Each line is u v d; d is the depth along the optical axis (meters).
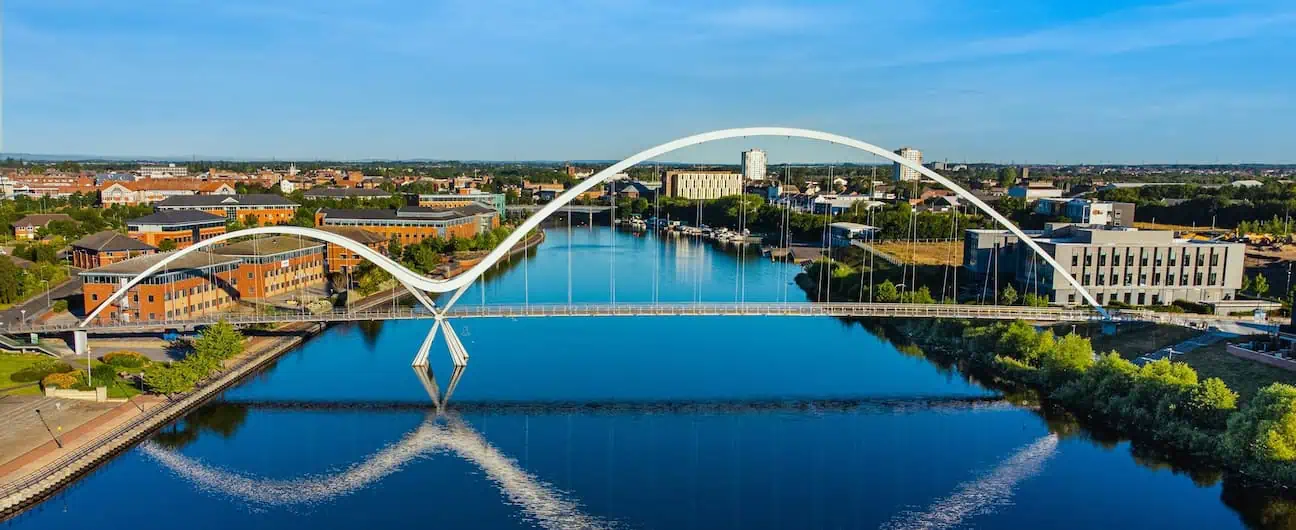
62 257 181.88
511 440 79.94
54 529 61.78
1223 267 126.94
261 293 140.25
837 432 82.19
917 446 78.19
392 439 80.19
